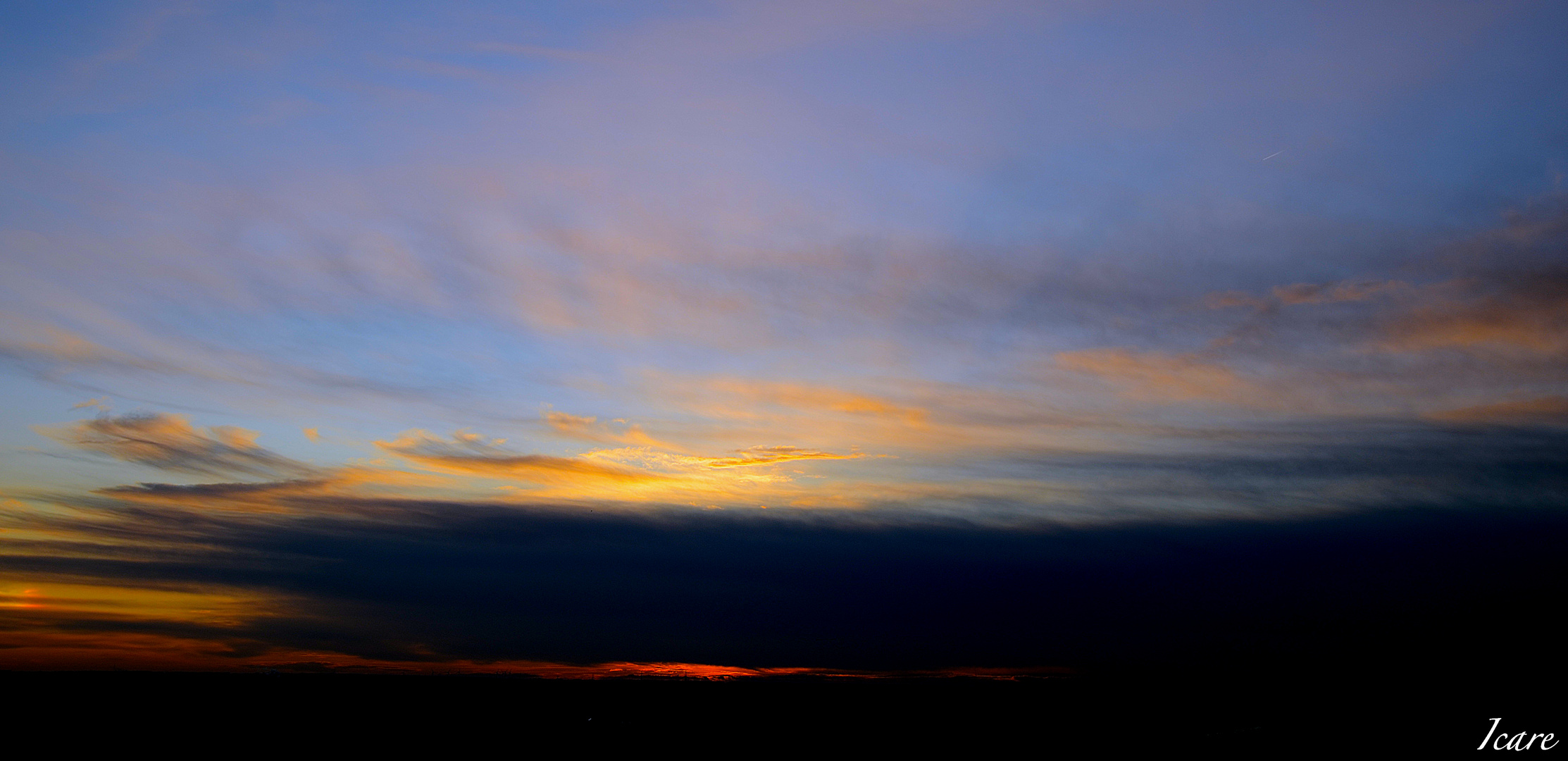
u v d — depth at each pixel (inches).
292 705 2255.2
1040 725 1950.1
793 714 2263.8
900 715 2252.7
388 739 1697.8
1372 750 1616.6
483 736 1758.1
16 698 2217.0
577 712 2273.6
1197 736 1759.4
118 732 1690.5
